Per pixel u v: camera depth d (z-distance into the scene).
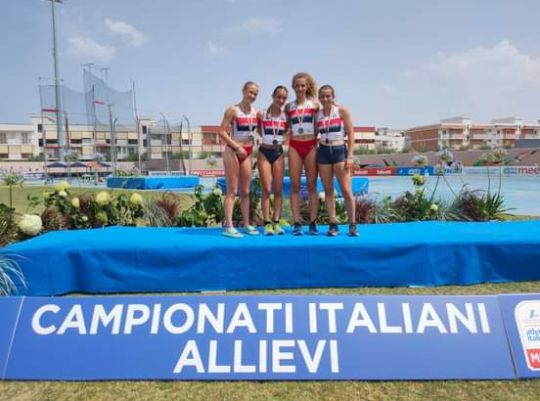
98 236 4.05
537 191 15.92
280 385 2.26
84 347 2.44
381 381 2.29
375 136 82.06
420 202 6.18
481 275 3.65
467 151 35.84
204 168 41.06
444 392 2.18
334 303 2.58
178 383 2.29
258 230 4.46
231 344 2.43
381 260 3.56
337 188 8.91
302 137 3.98
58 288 3.46
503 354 2.39
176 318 2.53
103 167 37.09
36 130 62.72
